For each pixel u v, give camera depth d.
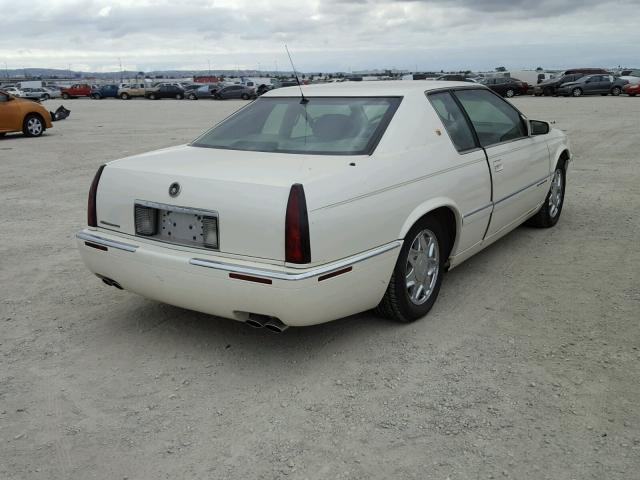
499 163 4.89
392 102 4.21
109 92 57.19
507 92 41.28
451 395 3.28
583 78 39.44
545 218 6.37
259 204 3.33
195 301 3.59
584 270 5.19
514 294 4.69
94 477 2.71
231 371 3.62
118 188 3.89
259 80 59.06
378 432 2.97
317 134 4.10
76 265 5.63
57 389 3.45
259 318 3.50
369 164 3.69
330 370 3.59
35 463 2.80
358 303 3.68
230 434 3.00
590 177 9.40
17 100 17.94
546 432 2.93
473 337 3.97
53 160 12.76
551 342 3.87
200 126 21.34
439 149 4.23
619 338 3.90
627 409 3.11
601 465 2.69
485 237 4.94
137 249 3.71
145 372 3.63
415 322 4.22
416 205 3.90
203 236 3.53
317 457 2.80
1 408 3.26
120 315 4.46
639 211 7.20
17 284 5.13
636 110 23.66
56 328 4.25
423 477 2.64
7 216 7.60
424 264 4.20
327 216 3.34
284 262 3.29
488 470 2.67
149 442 2.95
